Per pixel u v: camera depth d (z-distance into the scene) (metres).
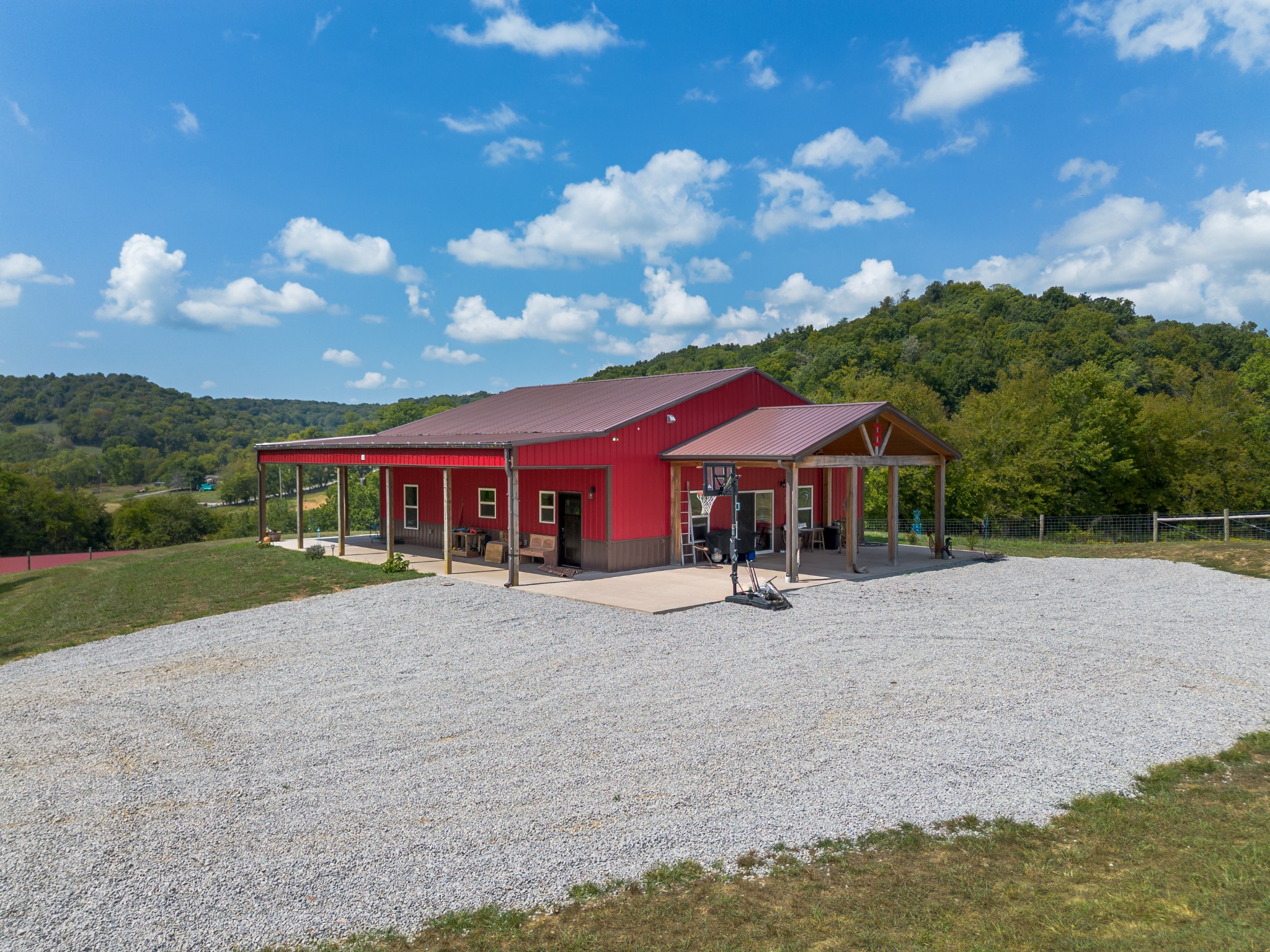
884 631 11.45
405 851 5.23
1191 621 12.10
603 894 4.73
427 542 22.53
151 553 27.03
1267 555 17.78
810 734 7.27
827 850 5.22
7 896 4.75
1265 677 9.08
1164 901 4.51
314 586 15.89
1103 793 6.03
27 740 7.56
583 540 17.69
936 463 19.36
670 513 18.38
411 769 6.62
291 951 4.21
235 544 25.28
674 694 8.50
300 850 5.27
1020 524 32.50
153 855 5.23
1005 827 5.49
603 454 16.75
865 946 4.16
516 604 13.66
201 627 12.77
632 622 12.18
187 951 4.20
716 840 5.35
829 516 21.98
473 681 9.17
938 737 7.16
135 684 9.46
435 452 16.81
